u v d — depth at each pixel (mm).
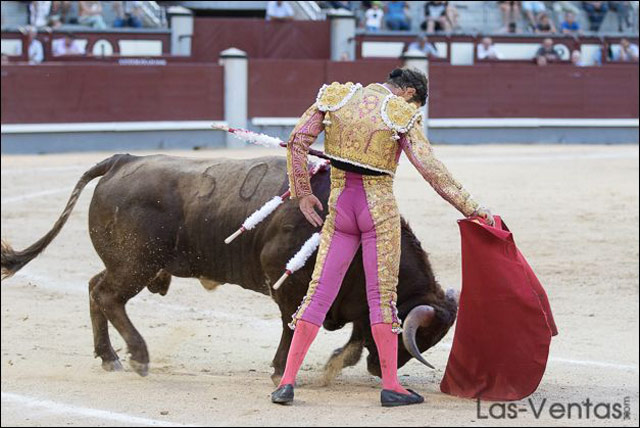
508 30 51188
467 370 10531
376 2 50594
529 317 10227
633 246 22125
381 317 9922
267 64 44438
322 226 10602
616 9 53375
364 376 12062
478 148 44812
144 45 46469
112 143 42500
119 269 11875
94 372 12094
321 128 9938
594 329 15141
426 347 10578
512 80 48000
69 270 19812
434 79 46969
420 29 50719
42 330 14953
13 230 23531
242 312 16516
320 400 10352
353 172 9789
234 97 43906
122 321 11945
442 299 10617
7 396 10625
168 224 11641
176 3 53281
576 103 48875
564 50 50406
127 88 42594
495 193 29016
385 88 9961
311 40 49062
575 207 26844
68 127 41562
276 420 9375
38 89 41156
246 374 12195
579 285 18547
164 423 9383
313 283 10023
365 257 9898
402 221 10789
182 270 11805
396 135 9711
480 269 10242
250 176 11367
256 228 11047
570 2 53000
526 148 45062
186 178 11703
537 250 21672
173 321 15797
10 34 42781
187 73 43375
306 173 9859
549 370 12258
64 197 28109
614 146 47094
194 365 12805
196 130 43656
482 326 10312
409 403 9992
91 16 47219
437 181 9758
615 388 11102
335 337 14750
